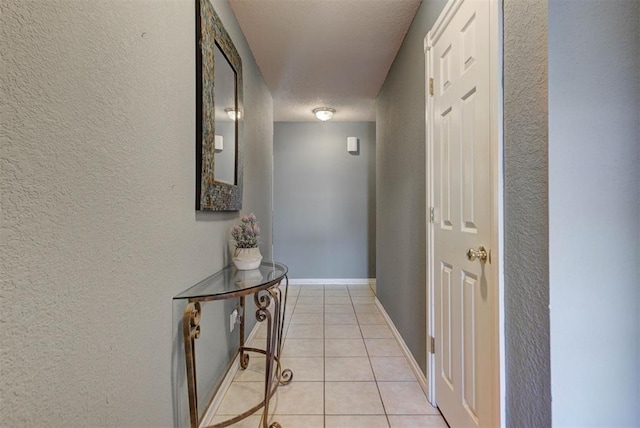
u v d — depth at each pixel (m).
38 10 0.56
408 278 2.07
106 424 0.74
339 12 1.91
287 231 4.34
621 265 0.77
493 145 0.99
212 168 1.40
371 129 4.31
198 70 1.28
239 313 1.98
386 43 2.26
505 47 0.94
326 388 1.74
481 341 1.10
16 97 0.52
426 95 1.65
